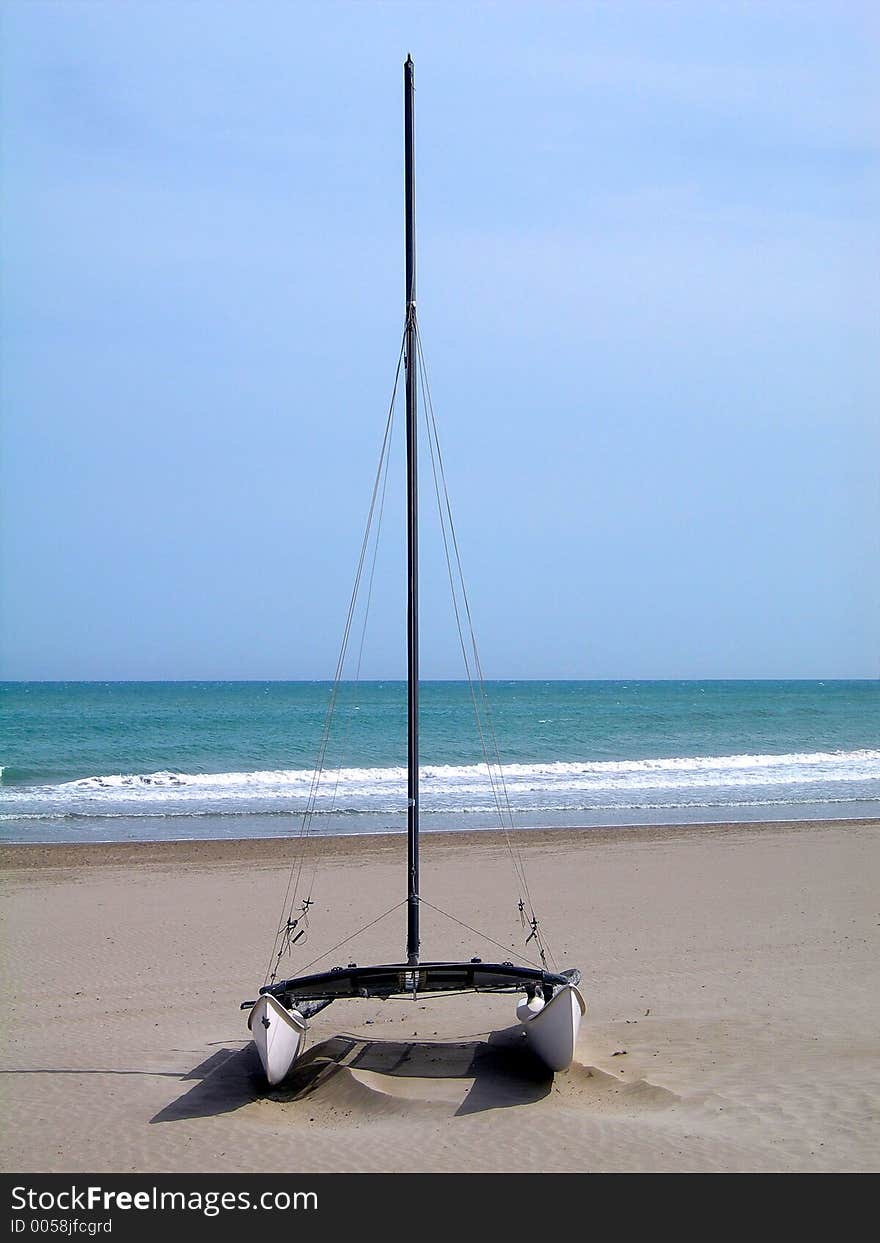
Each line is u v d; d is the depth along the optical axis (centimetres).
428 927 1602
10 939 1549
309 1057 1030
